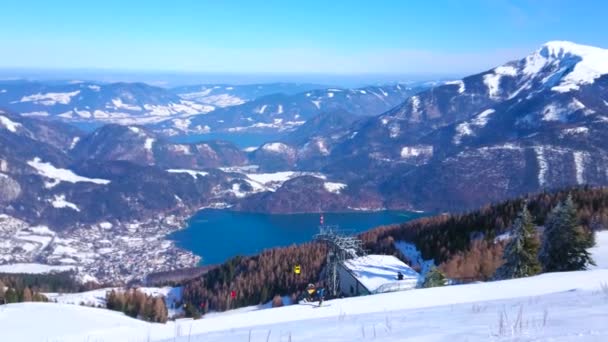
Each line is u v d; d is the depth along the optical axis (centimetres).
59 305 3556
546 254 3694
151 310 6281
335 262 4766
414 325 1177
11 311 3000
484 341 856
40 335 2227
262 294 7112
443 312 1438
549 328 907
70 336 2000
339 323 1428
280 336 1266
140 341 1666
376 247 7531
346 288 4831
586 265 3728
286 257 8150
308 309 2225
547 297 1528
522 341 815
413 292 2408
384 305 2136
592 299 1321
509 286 2264
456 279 4816
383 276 4675
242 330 1545
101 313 3512
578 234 3638
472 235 6575
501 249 5238
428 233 7319
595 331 824
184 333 1789
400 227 8900
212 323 2080
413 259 6719
